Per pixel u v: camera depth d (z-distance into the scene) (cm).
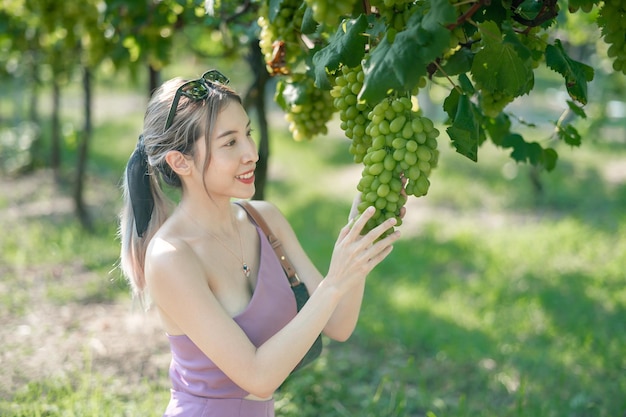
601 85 1031
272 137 1582
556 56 214
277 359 202
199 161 219
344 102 204
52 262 705
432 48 172
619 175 1235
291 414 420
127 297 609
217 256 225
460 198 1109
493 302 670
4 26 693
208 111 215
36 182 1137
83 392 404
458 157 1365
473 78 205
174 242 216
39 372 443
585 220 966
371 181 187
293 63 277
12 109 1797
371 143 206
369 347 546
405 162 181
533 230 924
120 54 557
